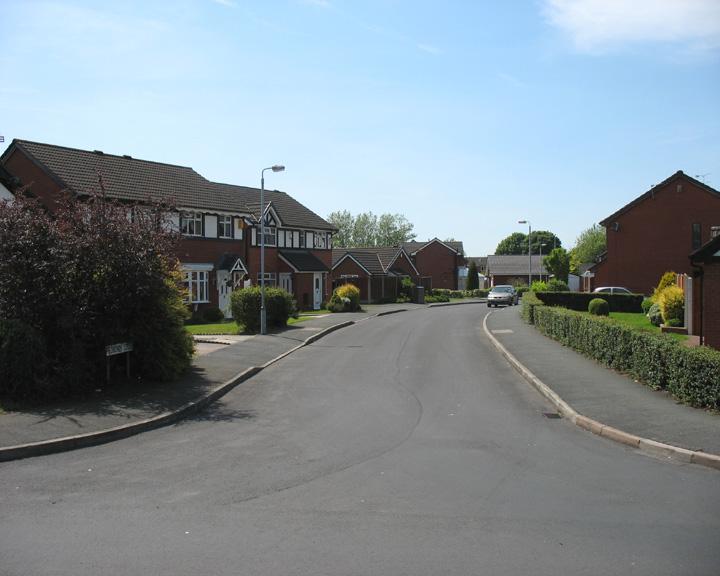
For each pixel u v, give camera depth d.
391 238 103.56
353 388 14.59
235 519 6.20
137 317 13.48
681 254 43.00
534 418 11.16
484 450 8.92
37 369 11.59
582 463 8.22
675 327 23.72
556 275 67.44
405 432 10.12
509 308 48.31
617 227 43.97
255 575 4.91
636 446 9.04
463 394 13.62
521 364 16.72
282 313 28.67
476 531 5.81
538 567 5.02
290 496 6.93
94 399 12.07
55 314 12.23
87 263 12.48
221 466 8.21
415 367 17.81
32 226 12.23
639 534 5.71
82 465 8.34
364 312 43.72
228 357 18.64
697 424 9.68
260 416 11.62
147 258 13.16
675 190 43.00
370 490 7.12
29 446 8.87
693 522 6.02
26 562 5.20
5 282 11.93
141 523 6.11
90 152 32.25
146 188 32.28
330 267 52.81
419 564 5.09
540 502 6.65
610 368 15.58
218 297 36.16
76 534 5.83
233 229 38.19
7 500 6.88
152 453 8.95
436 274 80.06
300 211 50.97
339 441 9.55
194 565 5.11
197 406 12.18
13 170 29.55
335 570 4.99
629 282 43.88
